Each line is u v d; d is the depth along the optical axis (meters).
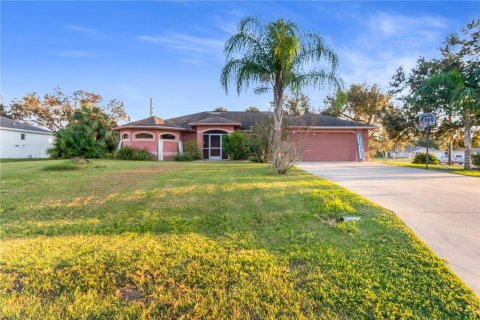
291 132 16.25
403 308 2.02
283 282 2.40
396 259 2.78
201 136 21.91
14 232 3.76
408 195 6.04
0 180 8.52
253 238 3.45
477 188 7.00
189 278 2.50
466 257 2.82
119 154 20.47
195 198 5.75
